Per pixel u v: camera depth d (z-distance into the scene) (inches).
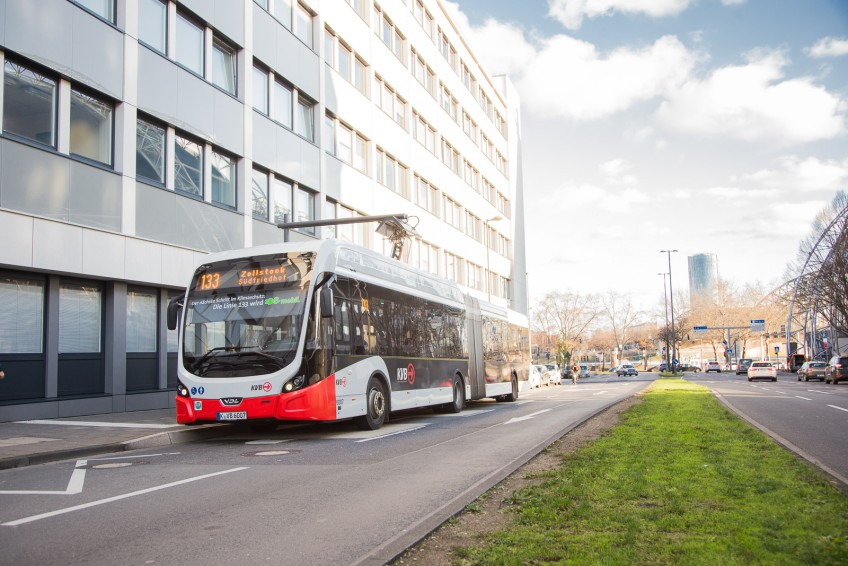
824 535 203.8
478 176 2237.9
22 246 597.9
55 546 215.8
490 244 2348.7
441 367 768.3
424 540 214.1
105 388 706.8
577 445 431.5
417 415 781.9
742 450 384.5
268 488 312.0
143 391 750.5
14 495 303.1
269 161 983.6
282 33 1040.8
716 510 237.8
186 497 293.0
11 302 620.7
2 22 592.7
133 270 717.3
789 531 207.5
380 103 1448.1
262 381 503.5
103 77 695.7
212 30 879.7
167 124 786.8
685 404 762.8
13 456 398.9
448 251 1888.5
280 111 1039.0
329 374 521.7
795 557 181.0
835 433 515.8
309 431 597.6
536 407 888.3
